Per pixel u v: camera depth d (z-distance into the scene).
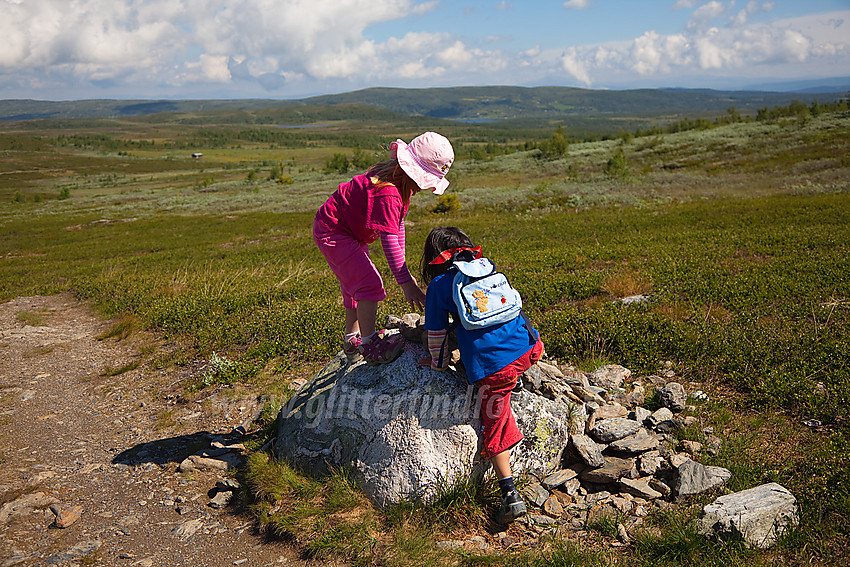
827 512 2.86
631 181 36.06
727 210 18.25
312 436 3.65
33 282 16.09
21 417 5.22
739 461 3.41
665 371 5.00
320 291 9.54
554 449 3.51
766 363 4.75
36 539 3.21
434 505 3.18
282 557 2.97
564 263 10.70
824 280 7.27
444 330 3.09
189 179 118.31
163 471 4.03
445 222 24.97
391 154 3.18
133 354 7.16
